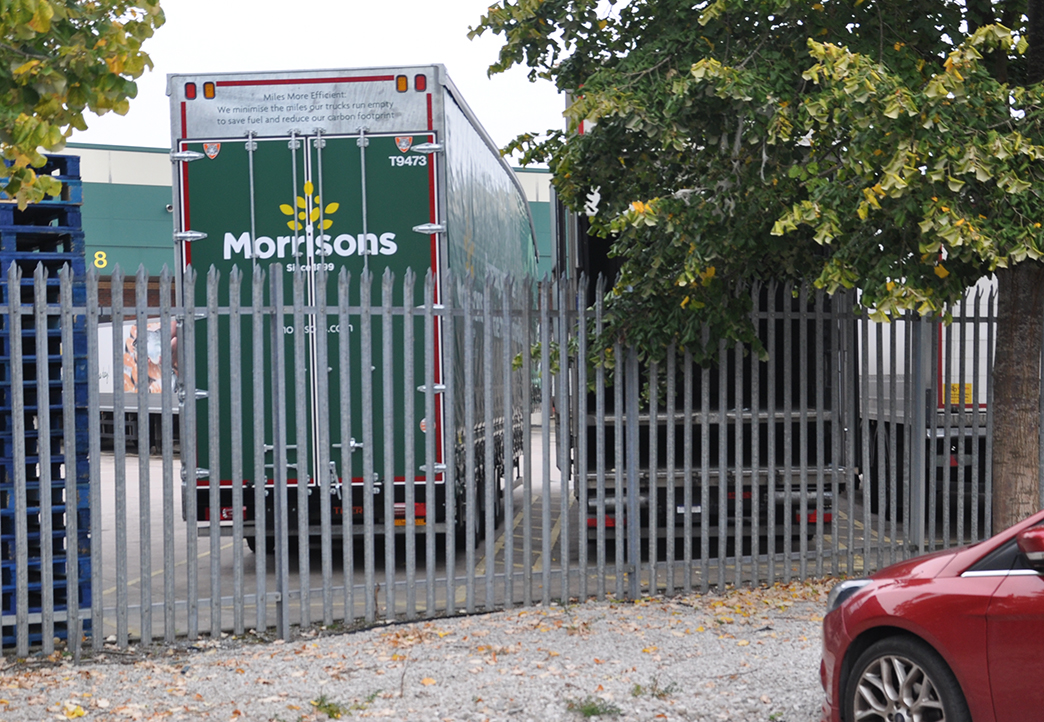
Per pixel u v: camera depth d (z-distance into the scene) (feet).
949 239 20.38
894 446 29.86
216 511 23.82
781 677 19.76
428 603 25.62
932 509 30.17
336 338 31.86
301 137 31.81
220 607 24.00
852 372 29.91
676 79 24.14
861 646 15.87
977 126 21.49
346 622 24.95
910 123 21.13
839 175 23.06
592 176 28.58
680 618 25.03
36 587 22.98
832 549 29.60
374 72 31.91
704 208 24.40
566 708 18.19
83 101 17.53
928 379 30.71
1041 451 29.25
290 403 31.81
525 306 26.40
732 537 35.19
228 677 20.65
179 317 23.77
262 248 31.73
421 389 32.07
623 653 21.71
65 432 22.49
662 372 29.04
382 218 31.81
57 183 17.19
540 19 28.27
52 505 24.12
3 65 16.78
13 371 22.00
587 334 27.78
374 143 31.83
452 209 32.78
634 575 27.50
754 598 27.32
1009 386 27.12
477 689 19.30
